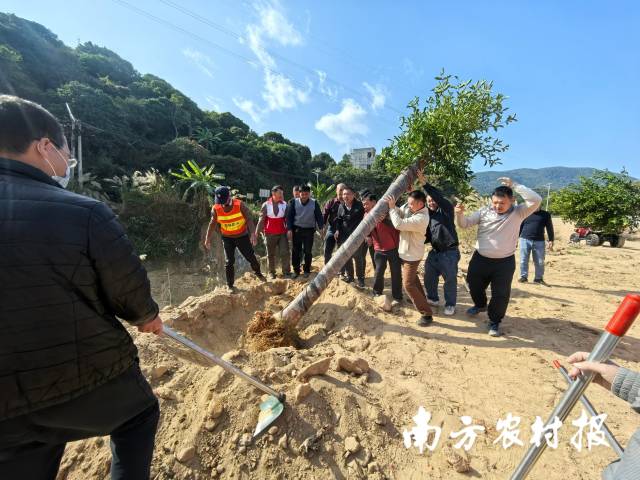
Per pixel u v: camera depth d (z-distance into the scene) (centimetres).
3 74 2700
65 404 128
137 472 152
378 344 410
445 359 380
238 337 485
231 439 243
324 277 445
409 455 249
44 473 140
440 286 639
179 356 351
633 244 1648
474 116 417
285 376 298
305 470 231
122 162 3108
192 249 1911
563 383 338
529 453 175
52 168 141
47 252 115
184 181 2222
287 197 4275
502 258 423
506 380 342
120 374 145
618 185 1421
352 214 596
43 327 116
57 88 3123
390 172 509
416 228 426
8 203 116
